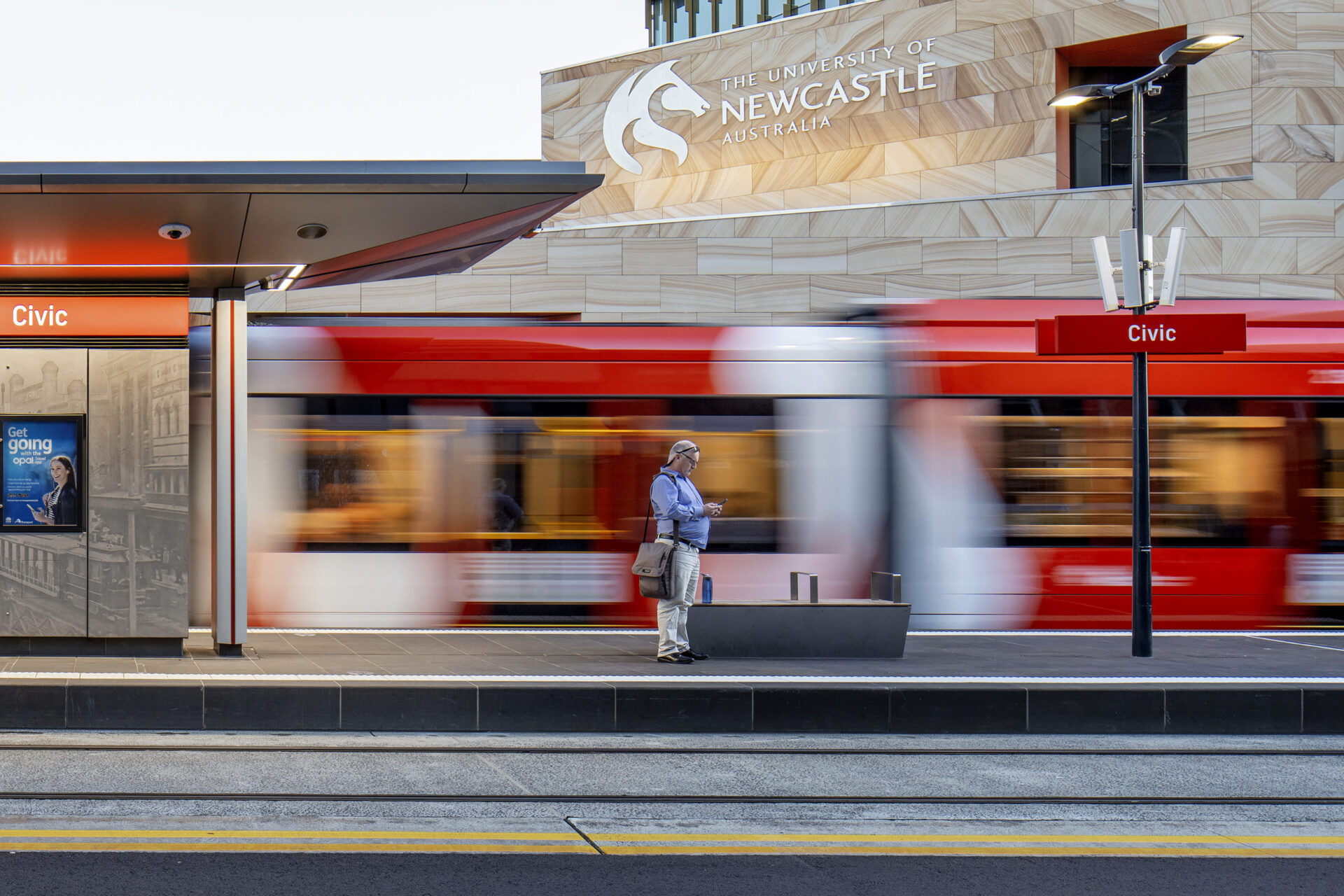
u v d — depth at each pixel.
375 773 6.29
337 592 10.84
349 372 10.92
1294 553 11.16
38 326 8.62
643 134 28.84
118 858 4.71
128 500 8.69
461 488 10.96
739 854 4.95
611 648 9.34
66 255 8.23
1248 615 11.13
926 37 25.78
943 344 11.20
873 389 11.14
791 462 11.10
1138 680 7.94
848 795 5.98
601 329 11.17
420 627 10.85
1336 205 22.52
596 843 5.07
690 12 34.31
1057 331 9.45
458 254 9.75
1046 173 24.56
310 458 10.88
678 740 7.26
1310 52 22.72
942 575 11.07
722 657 8.95
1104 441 11.20
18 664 8.16
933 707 7.61
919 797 5.96
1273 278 22.45
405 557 10.88
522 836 5.15
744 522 11.04
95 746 6.72
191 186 7.17
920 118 25.81
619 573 10.99
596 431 11.07
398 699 7.38
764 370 11.12
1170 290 9.38
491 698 7.42
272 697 7.30
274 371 10.85
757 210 27.52
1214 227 22.48
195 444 11.02
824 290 22.61
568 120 29.75
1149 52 24.77
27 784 5.88
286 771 6.27
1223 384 11.23
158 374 8.72
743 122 27.77
